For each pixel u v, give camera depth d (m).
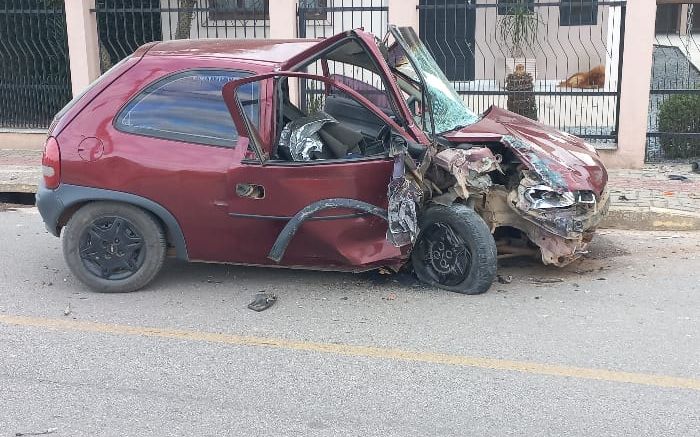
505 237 6.19
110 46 11.56
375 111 5.25
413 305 5.36
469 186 5.39
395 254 5.41
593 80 11.99
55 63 11.35
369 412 3.89
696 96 9.73
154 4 12.94
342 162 5.24
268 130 5.37
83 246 5.64
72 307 5.43
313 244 5.37
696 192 8.20
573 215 5.47
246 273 6.14
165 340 4.84
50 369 4.43
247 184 5.30
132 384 4.23
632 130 9.35
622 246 6.83
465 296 5.52
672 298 5.46
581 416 3.82
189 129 5.45
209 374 4.35
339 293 5.64
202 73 5.48
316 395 4.08
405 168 5.32
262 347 4.71
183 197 5.39
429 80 6.04
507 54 12.49
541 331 4.88
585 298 5.48
